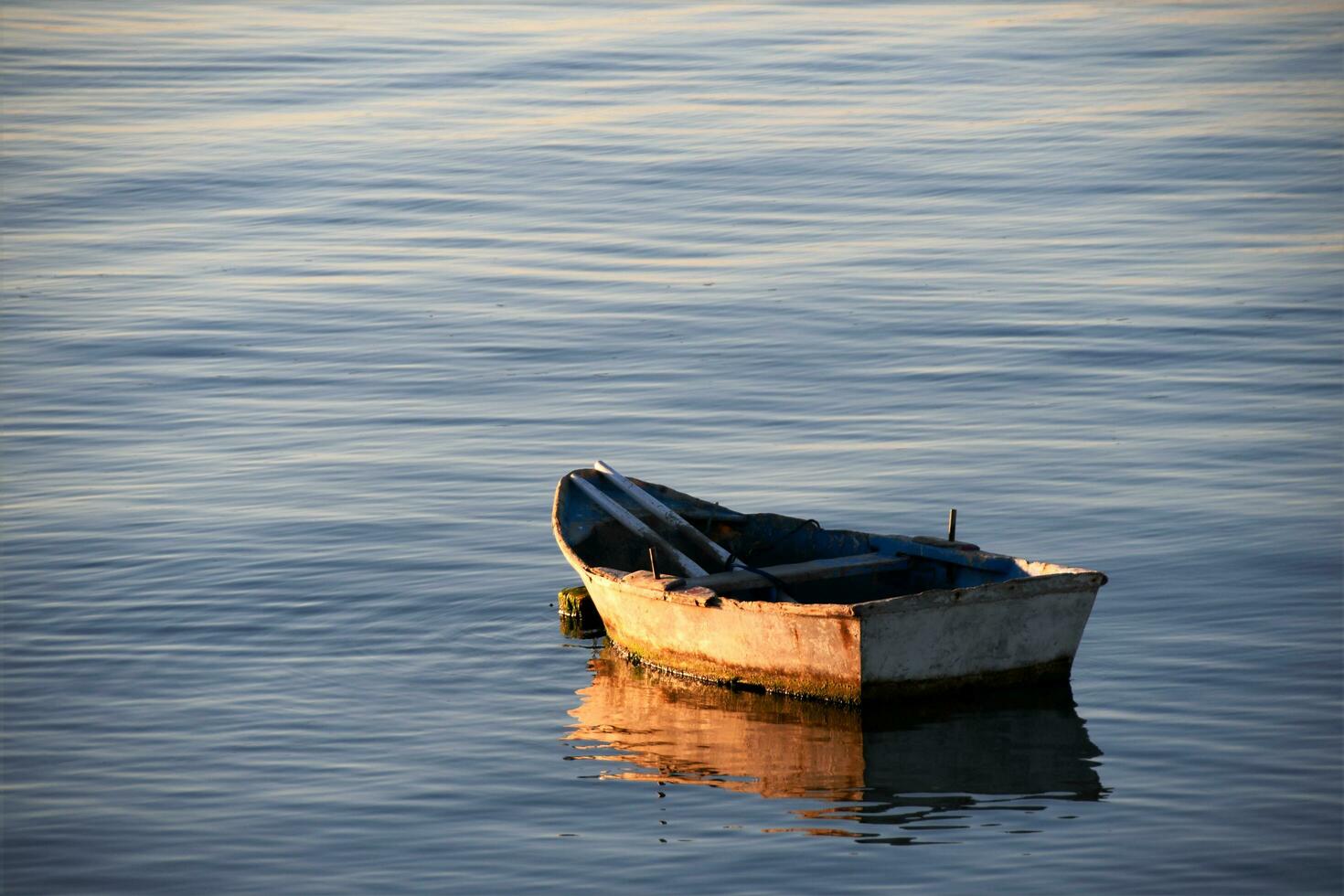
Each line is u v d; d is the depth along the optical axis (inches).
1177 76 2827.3
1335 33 3144.7
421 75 2928.2
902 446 1325.0
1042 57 2997.0
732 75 2881.4
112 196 2262.6
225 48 3206.2
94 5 3747.5
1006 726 844.0
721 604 889.5
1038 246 1936.5
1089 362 1528.1
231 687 922.7
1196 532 1119.0
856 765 804.6
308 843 740.0
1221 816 741.9
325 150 2477.9
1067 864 702.5
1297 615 975.6
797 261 1900.8
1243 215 2041.1
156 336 1683.1
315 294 1828.2
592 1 3631.9
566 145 2464.3
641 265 1907.0
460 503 1229.7
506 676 939.3
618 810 765.9
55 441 1390.3
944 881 690.8
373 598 1055.0
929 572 959.6
